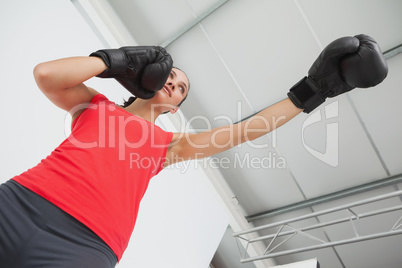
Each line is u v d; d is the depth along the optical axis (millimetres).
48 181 850
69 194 842
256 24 3924
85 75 969
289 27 3789
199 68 4438
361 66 1270
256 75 4168
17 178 875
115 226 884
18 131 2736
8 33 3004
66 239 804
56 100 1041
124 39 4504
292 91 1298
